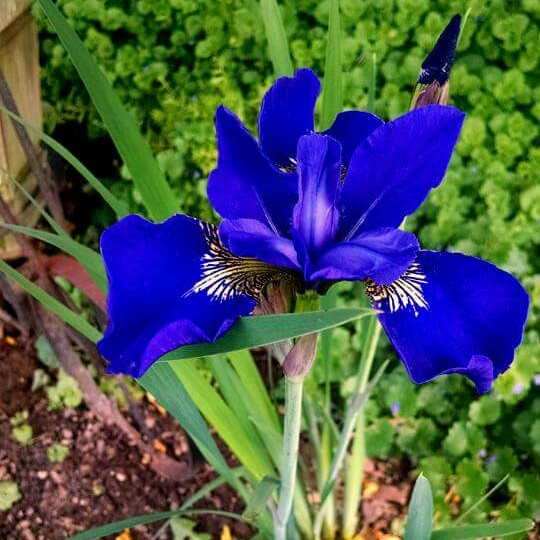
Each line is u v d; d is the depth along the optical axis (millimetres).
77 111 410
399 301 153
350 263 144
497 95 388
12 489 317
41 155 341
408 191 153
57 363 354
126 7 420
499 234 347
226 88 394
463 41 399
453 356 143
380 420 331
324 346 271
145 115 421
